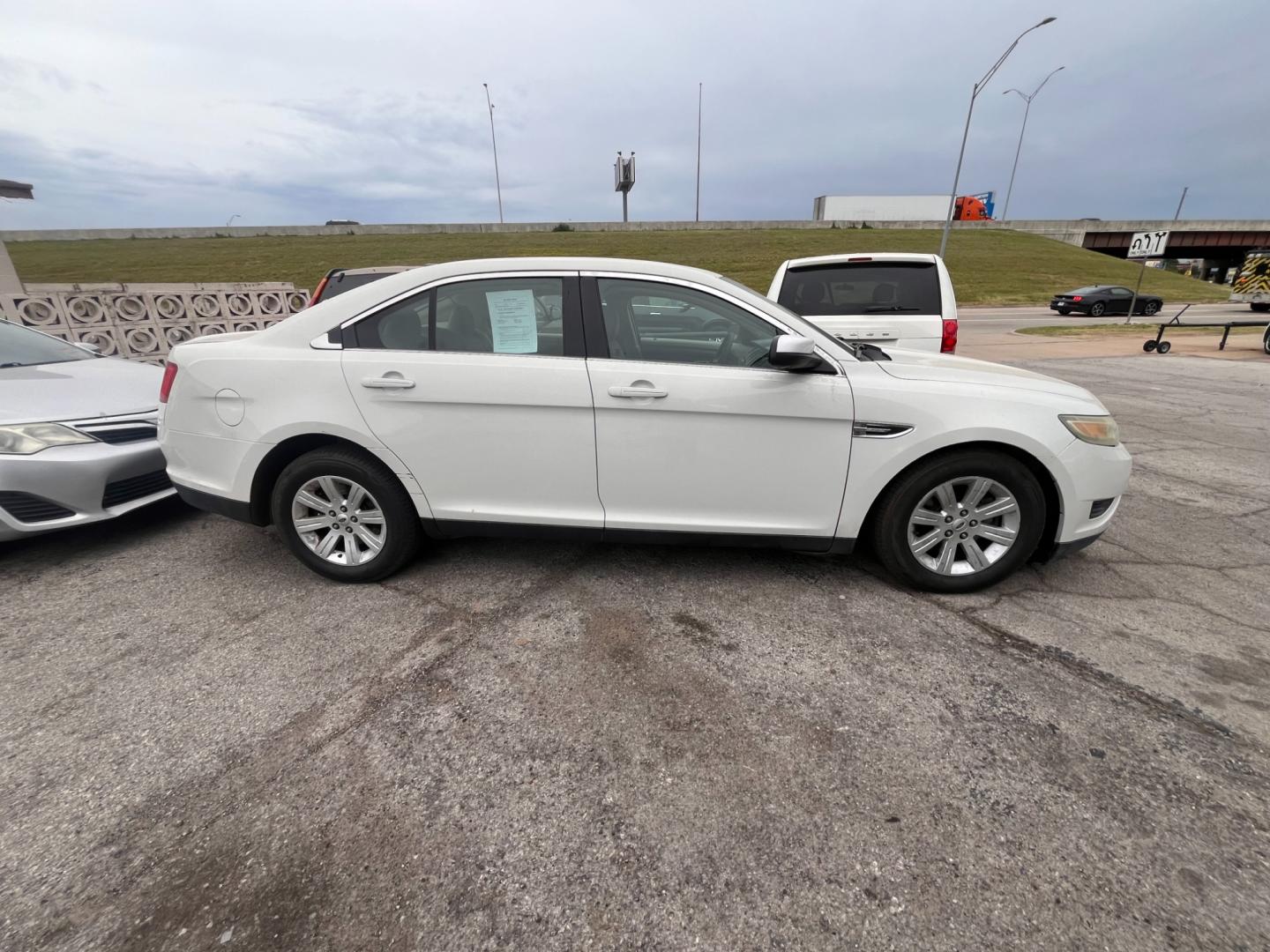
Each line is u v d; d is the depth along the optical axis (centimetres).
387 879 158
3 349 433
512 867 161
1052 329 1850
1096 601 290
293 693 229
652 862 162
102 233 4869
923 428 267
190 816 176
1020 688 229
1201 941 143
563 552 339
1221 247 5528
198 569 328
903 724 211
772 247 4388
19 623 277
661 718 215
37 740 205
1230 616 278
